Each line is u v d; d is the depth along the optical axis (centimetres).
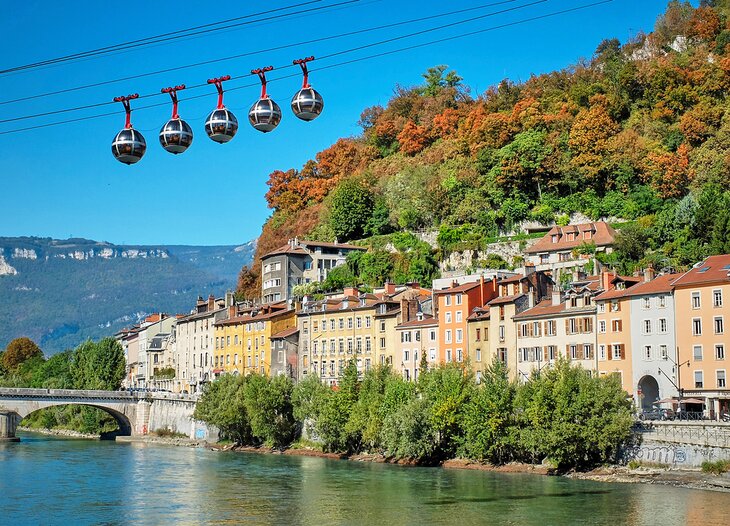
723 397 11612
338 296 18812
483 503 9200
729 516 8238
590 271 17300
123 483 11156
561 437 10906
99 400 18812
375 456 13462
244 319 19425
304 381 15250
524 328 13925
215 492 10325
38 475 12012
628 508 8688
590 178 19988
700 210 16662
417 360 15688
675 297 12244
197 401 17062
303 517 8731
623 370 12712
